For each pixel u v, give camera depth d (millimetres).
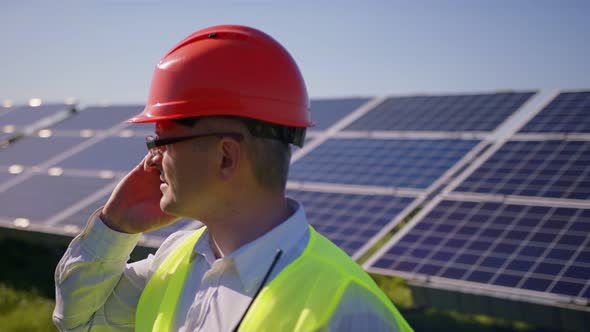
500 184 15656
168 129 2301
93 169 22547
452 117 20359
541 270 12156
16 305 15711
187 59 2307
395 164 18250
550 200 14562
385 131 20672
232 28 2369
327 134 21734
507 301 11656
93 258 2656
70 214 19469
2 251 18688
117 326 2816
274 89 2273
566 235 12953
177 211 2342
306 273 2111
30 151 26438
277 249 2182
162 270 2607
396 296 12859
